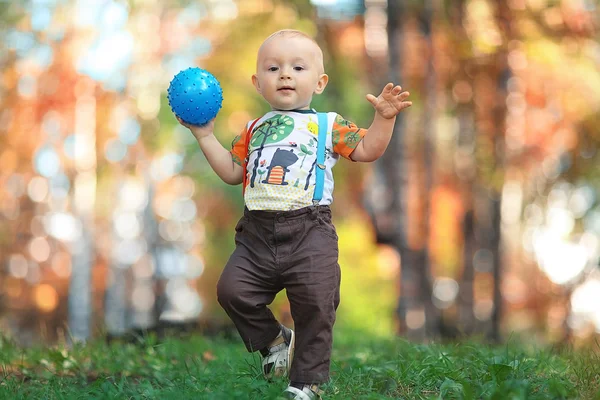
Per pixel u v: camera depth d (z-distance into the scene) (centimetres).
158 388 471
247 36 1825
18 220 2522
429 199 1877
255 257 416
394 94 411
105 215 2461
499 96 1733
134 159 2269
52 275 2544
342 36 1886
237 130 1811
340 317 1391
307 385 405
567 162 1775
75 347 632
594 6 1569
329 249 412
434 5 1571
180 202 2677
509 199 2273
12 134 2261
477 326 1867
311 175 417
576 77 1670
